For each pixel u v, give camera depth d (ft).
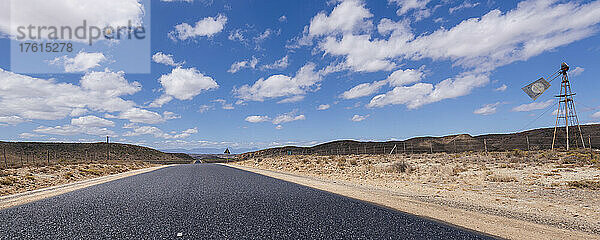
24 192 45.75
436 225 18.38
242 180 54.75
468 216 22.12
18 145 341.41
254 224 18.06
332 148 389.39
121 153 452.35
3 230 17.16
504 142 227.20
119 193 35.53
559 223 20.80
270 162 179.52
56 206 26.40
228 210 22.80
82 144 424.46
